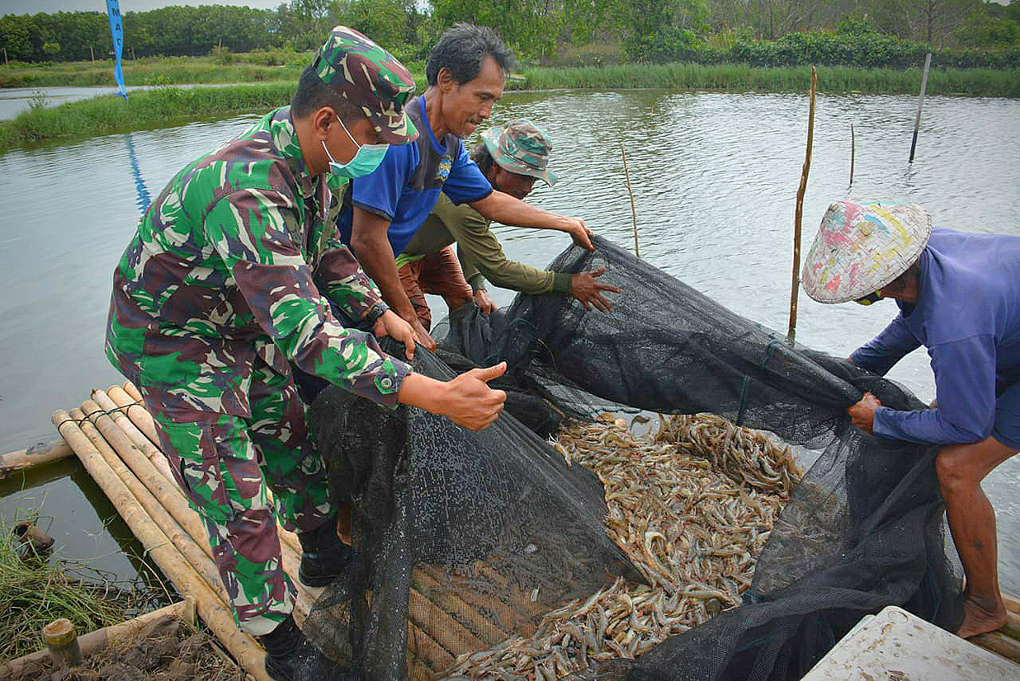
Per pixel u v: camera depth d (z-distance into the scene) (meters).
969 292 2.83
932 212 11.03
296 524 3.20
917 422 3.04
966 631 3.13
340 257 2.89
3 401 6.80
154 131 21.86
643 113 22.92
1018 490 5.01
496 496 3.00
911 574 2.99
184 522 4.23
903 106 22.56
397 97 2.27
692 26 52.62
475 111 3.39
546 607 3.04
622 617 2.95
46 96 28.75
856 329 7.47
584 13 44.59
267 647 2.81
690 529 3.45
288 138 2.34
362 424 2.80
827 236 3.04
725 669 2.67
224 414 2.59
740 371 3.69
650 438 4.18
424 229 4.29
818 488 3.41
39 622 3.93
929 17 36.53
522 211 3.97
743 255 9.65
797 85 29.00
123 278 2.44
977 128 18.00
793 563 3.12
